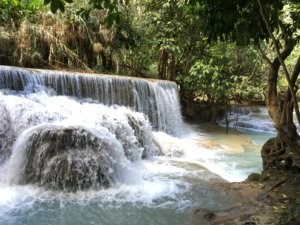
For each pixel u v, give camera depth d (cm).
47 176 612
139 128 873
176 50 1339
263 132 1398
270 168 645
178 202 565
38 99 852
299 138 609
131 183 654
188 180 675
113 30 1326
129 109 998
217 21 501
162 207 545
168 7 1380
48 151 633
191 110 1516
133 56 1526
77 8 1231
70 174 608
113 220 498
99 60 1374
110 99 1022
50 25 1218
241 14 485
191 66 1462
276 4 498
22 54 1123
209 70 1300
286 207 493
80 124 731
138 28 1413
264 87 1480
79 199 571
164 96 1184
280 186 577
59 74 932
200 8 531
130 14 1403
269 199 539
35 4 1219
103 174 638
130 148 802
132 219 502
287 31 568
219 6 481
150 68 1677
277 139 641
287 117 611
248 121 1514
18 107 750
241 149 1022
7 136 716
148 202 564
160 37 1361
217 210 524
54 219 495
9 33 1127
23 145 650
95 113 845
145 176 700
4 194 577
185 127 1345
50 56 1184
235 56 1411
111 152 681
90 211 526
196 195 595
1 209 520
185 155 909
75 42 1272
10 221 483
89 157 634
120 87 1040
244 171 790
